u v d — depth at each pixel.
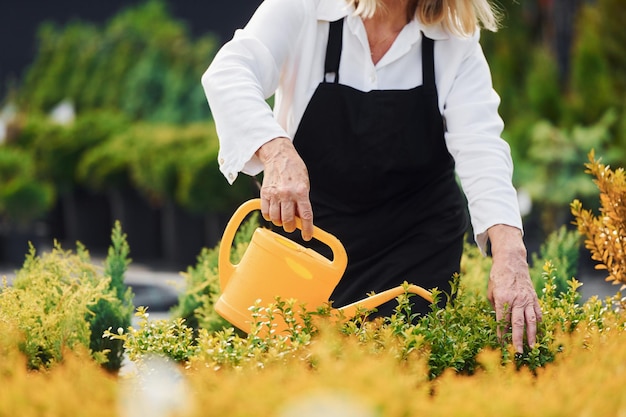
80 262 4.48
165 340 3.05
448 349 3.04
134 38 17.05
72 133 14.49
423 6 3.84
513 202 3.66
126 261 4.61
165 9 18.19
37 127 14.83
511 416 2.23
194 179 12.48
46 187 13.97
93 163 13.98
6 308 3.42
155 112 15.85
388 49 3.87
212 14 18.48
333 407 2.03
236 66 3.67
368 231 3.93
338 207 3.94
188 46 16.66
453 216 4.00
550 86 12.06
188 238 13.38
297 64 3.84
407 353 2.82
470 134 3.80
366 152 3.85
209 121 15.49
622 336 3.05
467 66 3.91
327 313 3.14
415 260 3.92
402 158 3.85
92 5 19.25
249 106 3.54
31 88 17.70
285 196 3.35
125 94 16.41
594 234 4.05
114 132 14.52
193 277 4.77
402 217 3.95
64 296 3.61
